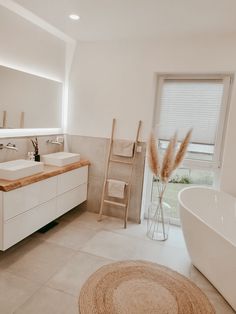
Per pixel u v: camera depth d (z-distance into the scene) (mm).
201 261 2312
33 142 3023
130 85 3223
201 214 2941
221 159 3094
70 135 3654
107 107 3381
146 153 3201
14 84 2730
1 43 2531
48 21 2695
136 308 1893
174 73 3115
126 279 2223
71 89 3555
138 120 3246
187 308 1927
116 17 2502
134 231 3186
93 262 2457
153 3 2166
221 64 2818
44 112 3252
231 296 1927
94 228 3205
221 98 3010
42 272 2244
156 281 2225
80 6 2303
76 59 3463
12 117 2760
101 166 3535
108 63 3291
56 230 3080
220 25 2537
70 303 1898
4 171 2250
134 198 3414
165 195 3557
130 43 3154
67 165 3098
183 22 2518
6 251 2535
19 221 2320
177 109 3213
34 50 2973
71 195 3217
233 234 2727
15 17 2654
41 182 2572
